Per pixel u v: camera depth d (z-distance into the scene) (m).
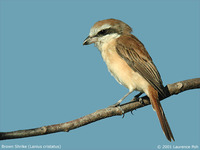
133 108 11.61
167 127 10.95
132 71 12.33
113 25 13.26
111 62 12.73
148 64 12.38
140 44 13.18
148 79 12.01
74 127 9.38
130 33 13.73
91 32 13.37
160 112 11.35
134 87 12.29
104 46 13.13
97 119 10.02
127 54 12.54
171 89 12.17
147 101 11.95
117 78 12.88
